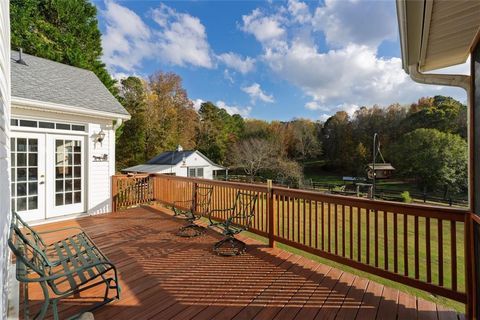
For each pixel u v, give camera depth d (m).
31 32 11.95
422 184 18.17
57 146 5.59
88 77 7.74
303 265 3.15
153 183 6.85
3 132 2.06
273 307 2.29
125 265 3.12
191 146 26.70
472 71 2.13
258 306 2.30
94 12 14.75
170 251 3.58
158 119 23.61
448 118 19.23
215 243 3.91
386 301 2.38
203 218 5.35
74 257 2.50
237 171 25.64
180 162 18.34
